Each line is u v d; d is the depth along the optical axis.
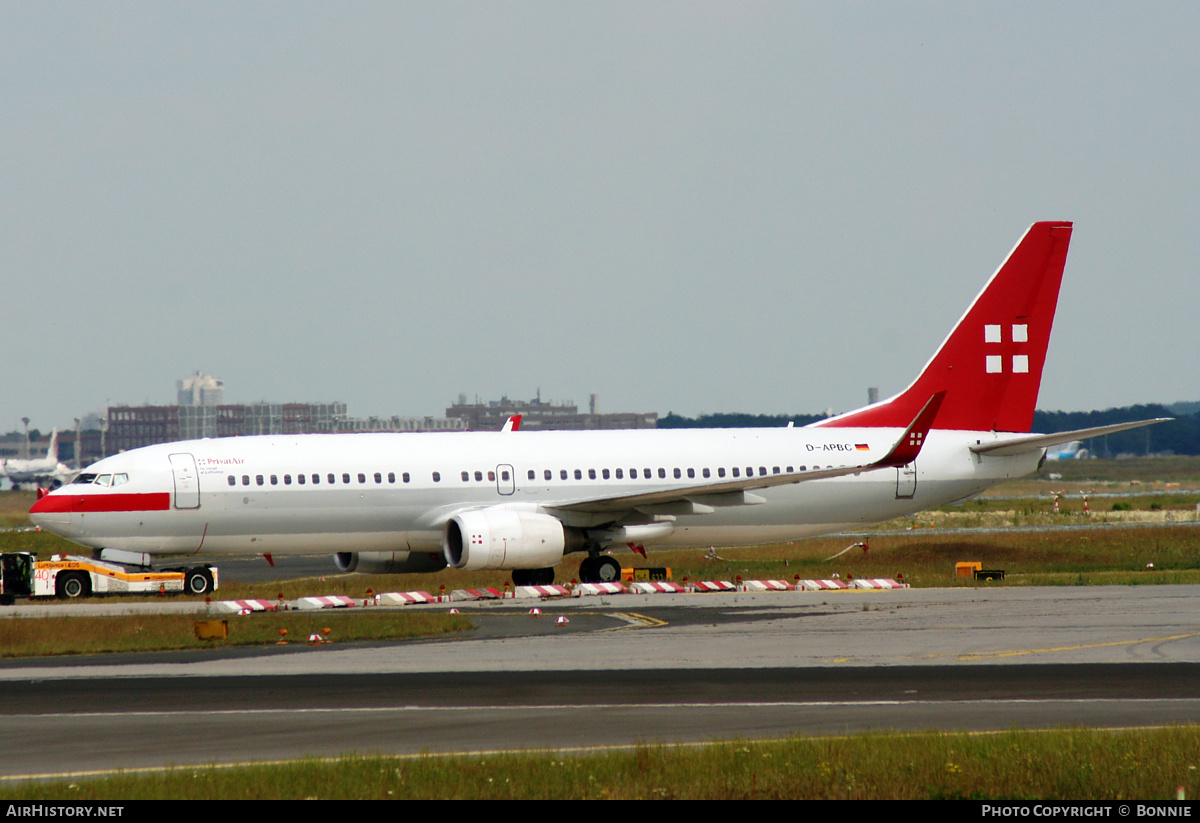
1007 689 90.12
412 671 101.00
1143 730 71.88
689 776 60.88
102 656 112.94
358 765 63.34
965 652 108.31
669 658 106.50
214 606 148.12
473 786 59.22
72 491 168.00
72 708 85.56
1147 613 133.38
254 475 173.38
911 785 58.94
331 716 81.69
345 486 176.00
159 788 59.56
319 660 107.81
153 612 146.12
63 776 64.81
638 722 78.62
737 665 102.38
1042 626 124.19
